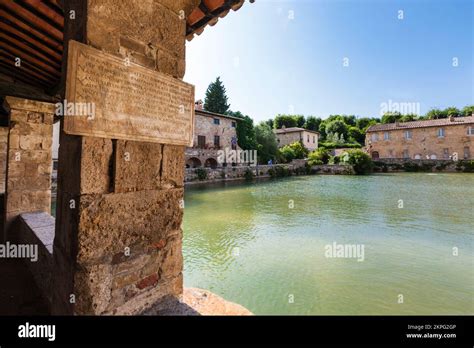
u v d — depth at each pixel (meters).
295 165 30.39
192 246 6.75
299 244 6.96
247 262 5.79
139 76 1.66
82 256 1.40
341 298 4.38
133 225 1.65
